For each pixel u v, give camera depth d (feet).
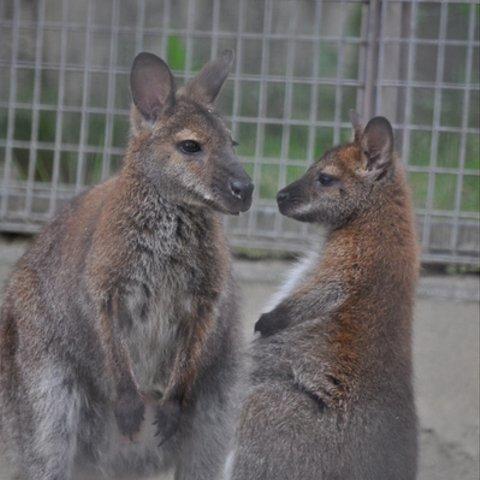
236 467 41.42
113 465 41.32
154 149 38.96
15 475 42.73
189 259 39.22
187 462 41.24
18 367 40.78
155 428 40.65
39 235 41.55
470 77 51.34
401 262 43.65
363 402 41.27
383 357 42.01
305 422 41.09
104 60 56.03
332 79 51.80
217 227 39.55
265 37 51.85
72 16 56.90
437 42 50.83
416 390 48.29
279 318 43.80
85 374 40.06
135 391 38.70
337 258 43.91
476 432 47.98
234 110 52.49
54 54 55.72
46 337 40.22
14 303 41.09
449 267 51.80
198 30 57.36
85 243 39.40
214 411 41.16
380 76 51.42
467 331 50.01
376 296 42.96
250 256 52.49
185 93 39.86
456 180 52.42
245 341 44.60
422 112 52.85
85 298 39.06
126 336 39.14
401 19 51.21
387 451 41.11
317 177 45.70
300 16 57.36
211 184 38.65
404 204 44.60
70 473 40.40
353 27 57.00
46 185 53.62
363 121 51.70
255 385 42.27
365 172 44.91
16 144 53.78
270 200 52.70
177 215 39.14
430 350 49.62
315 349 42.09
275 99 55.62
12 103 53.36
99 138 54.34
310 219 45.75
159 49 57.06
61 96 52.80
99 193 40.63
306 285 44.14
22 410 40.70
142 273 38.91
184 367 39.32
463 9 53.06
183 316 39.45
